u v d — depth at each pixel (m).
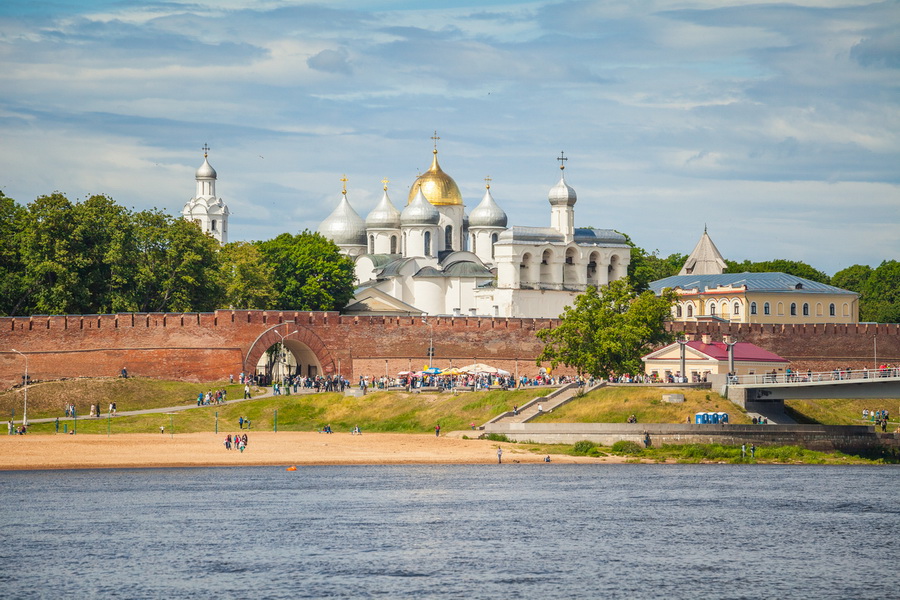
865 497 136.12
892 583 98.69
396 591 94.12
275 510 124.75
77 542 109.31
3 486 138.50
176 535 112.44
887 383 163.12
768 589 96.62
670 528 118.06
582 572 100.38
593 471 153.25
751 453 163.00
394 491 136.88
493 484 142.38
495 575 99.00
